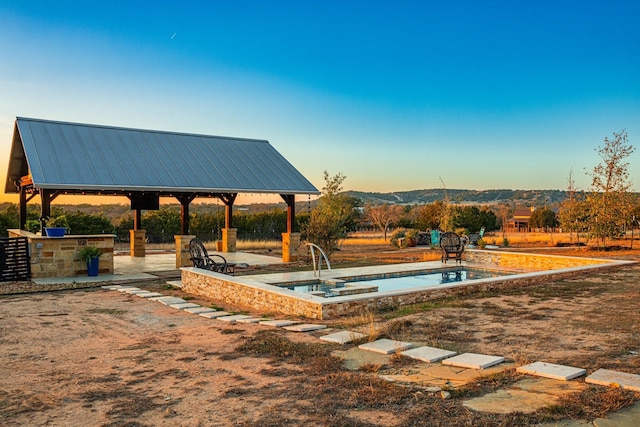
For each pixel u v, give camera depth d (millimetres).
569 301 9156
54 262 14133
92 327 7973
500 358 5508
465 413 4027
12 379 5242
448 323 7453
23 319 8680
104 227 29203
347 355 5867
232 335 7148
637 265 15188
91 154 16625
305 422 3959
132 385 4977
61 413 4258
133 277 14344
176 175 17062
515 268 16312
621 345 5949
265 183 18406
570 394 4340
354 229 42375
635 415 3896
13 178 19250
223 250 22469
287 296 9039
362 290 11141
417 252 23891
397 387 4656
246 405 4352
